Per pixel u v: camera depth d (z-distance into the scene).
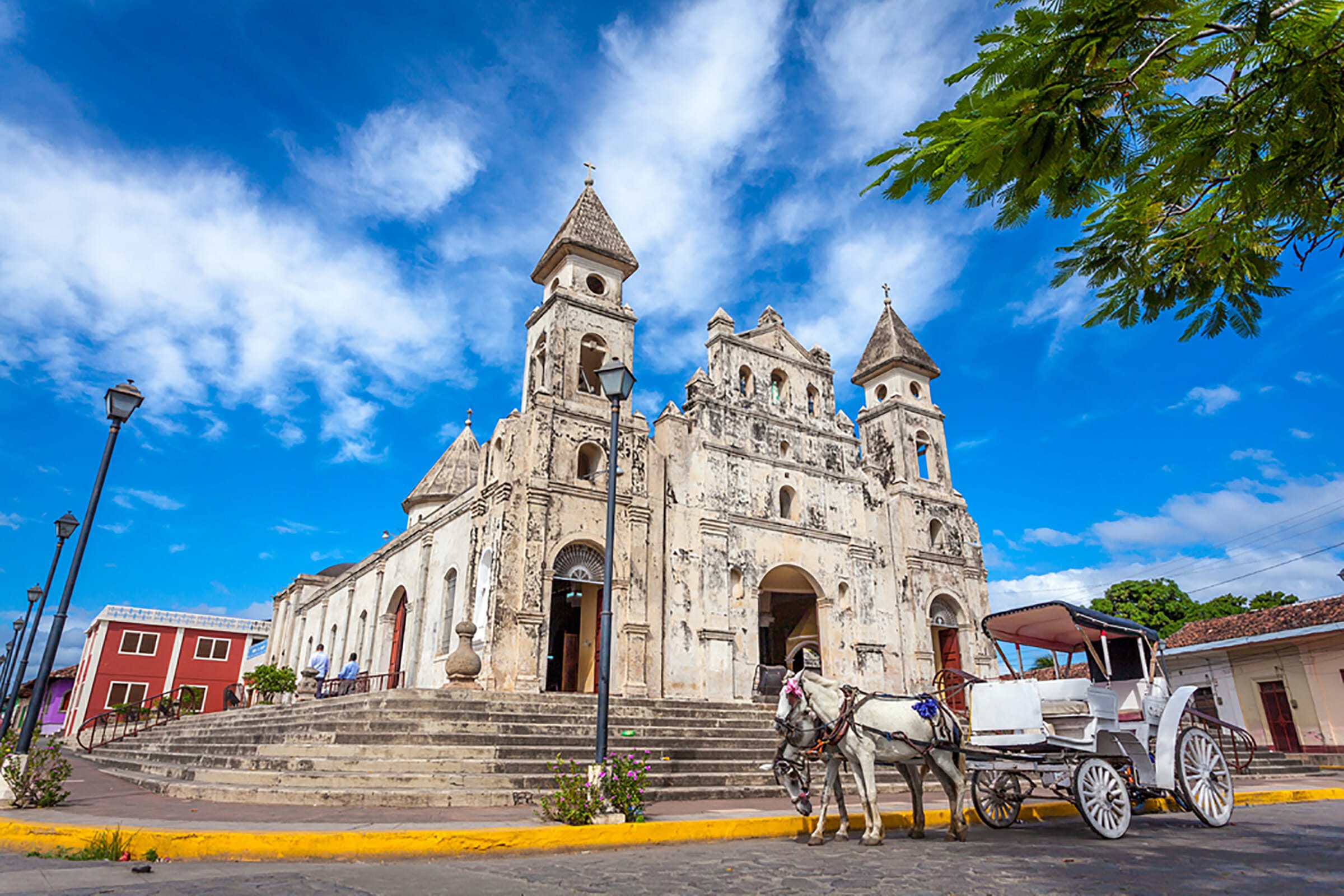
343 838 7.72
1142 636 12.26
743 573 24.50
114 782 14.24
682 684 22.20
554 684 24.02
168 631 42.44
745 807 11.84
